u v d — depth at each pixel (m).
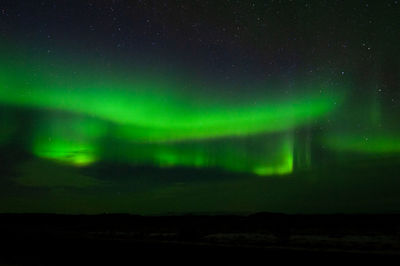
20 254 16.08
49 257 15.26
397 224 30.28
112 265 13.52
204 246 12.85
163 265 12.77
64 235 18.89
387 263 9.90
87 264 13.67
